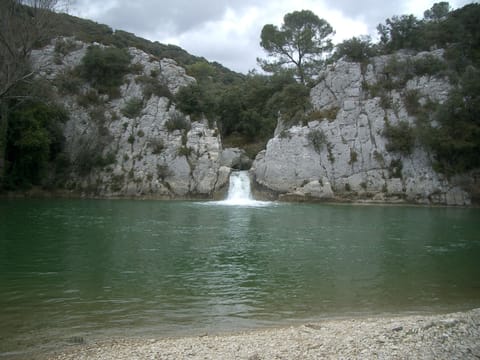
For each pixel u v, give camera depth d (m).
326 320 13.12
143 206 46.09
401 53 65.62
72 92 65.25
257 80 82.38
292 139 58.06
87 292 15.75
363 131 58.22
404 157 55.75
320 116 60.56
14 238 25.77
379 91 60.88
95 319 12.99
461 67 60.38
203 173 58.78
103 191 58.53
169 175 58.88
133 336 11.62
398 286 17.11
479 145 52.00
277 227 32.22
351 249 24.39
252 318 13.29
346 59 64.94
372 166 55.97
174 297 15.38
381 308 14.40
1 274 17.97
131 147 61.50
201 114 65.50
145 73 68.56
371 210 45.28
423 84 59.66
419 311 14.10
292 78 77.19
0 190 54.25
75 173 60.19
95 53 66.56
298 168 56.62
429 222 35.69
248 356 9.92
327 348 10.24
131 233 28.36
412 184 53.94
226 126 78.50
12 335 11.60
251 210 43.53
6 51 46.03
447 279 18.19
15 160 55.56
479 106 51.78
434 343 10.22
